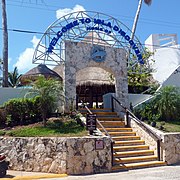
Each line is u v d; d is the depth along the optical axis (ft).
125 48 62.44
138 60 63.52
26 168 37.73
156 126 49.29
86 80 69.87
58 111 50.14
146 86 80.74
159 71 93.71
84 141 36.65
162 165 41.88
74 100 53.11
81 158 36.01
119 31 61.52
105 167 37.11
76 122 45.70
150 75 83.92
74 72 54.65
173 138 44.50
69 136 38.96
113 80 71.97
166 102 54.34
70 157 35.58
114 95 60.49
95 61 57.36
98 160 36.88
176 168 39.55
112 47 60.39
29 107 46.83
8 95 54.70
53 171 36.01
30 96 47.91
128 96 61.00
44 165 36.76
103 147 37.58
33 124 45.34
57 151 36.37
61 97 49.60
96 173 36.01
